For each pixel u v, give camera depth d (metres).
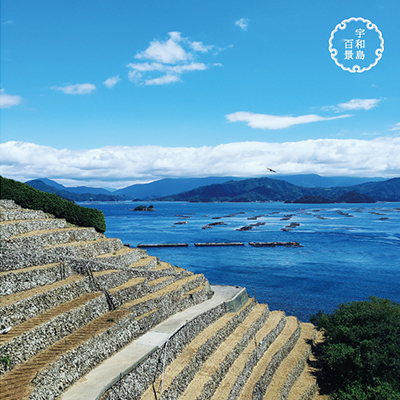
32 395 22.38
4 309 27.52
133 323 36.28
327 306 72.38
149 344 34.19
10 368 24.64
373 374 41.25
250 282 89.81
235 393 35.62
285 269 104.88
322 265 110.69
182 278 55.62
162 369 32.81
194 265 110.62
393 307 51.31
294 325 56.09
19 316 28.70
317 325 54.25
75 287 36.25
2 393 21.92
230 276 96.06
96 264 42.59
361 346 43.44
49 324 28.97
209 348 39.81
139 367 29.92
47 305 31.98
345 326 47.75
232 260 118.81
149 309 41.56
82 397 24.66
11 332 26.72
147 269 53.31
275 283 88.94
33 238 42.78
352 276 96.31
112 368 28.95
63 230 48.81
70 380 26.30
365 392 39.09
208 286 57.41
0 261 33.19
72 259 40.44
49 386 24.23
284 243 152.25
